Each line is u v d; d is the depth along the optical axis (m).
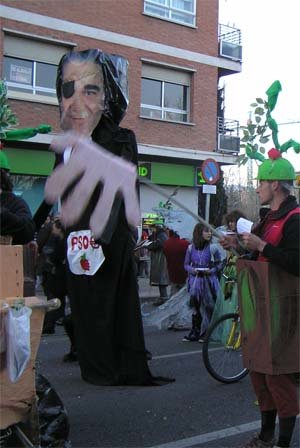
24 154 14.56
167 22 17.44
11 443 2.91
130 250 4.37
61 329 8.27
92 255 4.28
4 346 2.64
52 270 7.30
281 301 3.40
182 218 17.47
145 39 16.95
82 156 3.00
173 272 8.81
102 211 3.12
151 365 6.12
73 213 3.06
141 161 17.14
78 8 15.43
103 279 4.33
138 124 16.95
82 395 4.94
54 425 3.29
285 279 3.41
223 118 19.28
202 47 18.33
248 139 3.73
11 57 14.53
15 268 2.79
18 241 3.28
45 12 14.82
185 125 18.05
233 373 5.48
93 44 15.81
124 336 4.38
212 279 7.21
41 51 15.02
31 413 2.94
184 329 8.41
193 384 5.36
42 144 14.69
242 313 3.59
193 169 18.44
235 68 19.22
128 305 4.38
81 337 4.47
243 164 3.77
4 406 2.78
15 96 14.44
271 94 3.63
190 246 7.45
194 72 18.22
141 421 4.28
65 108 4.35
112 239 4.28
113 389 5.14
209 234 7.18
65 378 5.51
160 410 4.55
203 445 3.82
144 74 17.27
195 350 6.94
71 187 3.01
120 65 4.51
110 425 4.18
